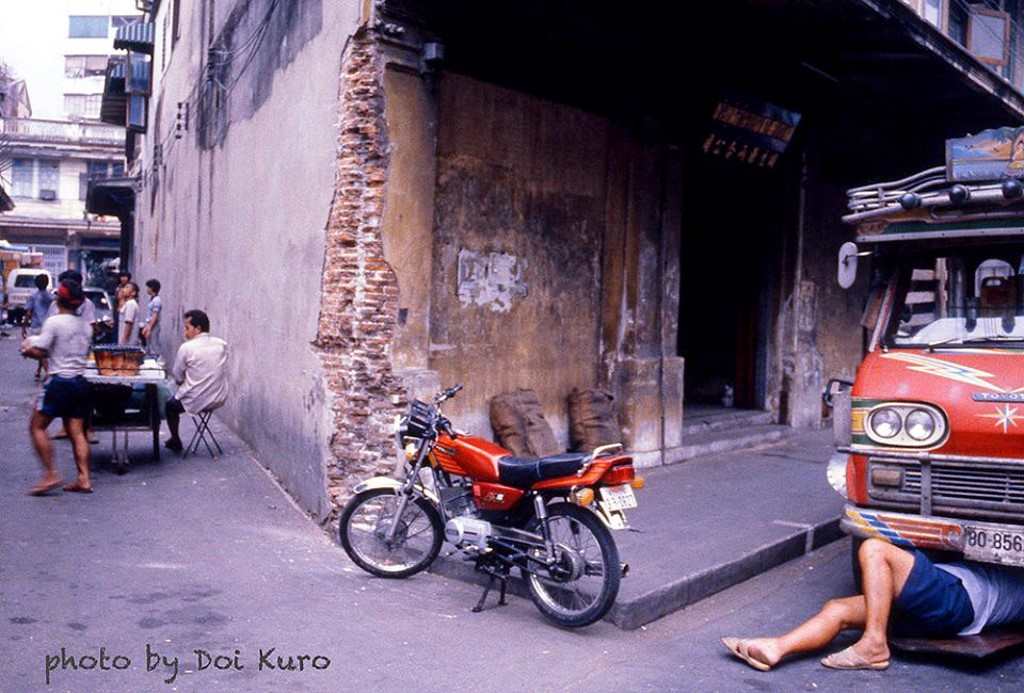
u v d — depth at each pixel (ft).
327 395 25.05
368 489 20.84
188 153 51.42
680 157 33.58
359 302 24.04
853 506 18.04
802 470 32.65
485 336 27.20
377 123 23.72
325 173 25.89
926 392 17.34
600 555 18.19
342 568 21.48
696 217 42.65
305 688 14.80
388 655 16.37
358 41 24.06
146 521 24.18
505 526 18.89
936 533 16.80
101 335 54.80
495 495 18.83
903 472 17.37
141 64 77.66
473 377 26.89
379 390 23.91
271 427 30.27
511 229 27.81
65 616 17.28
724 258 42.32
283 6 30.12
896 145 45.14
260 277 32.50
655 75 31.48
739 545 22.68
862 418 18.02
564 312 29.84
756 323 41.47
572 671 16.07
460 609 19.07
